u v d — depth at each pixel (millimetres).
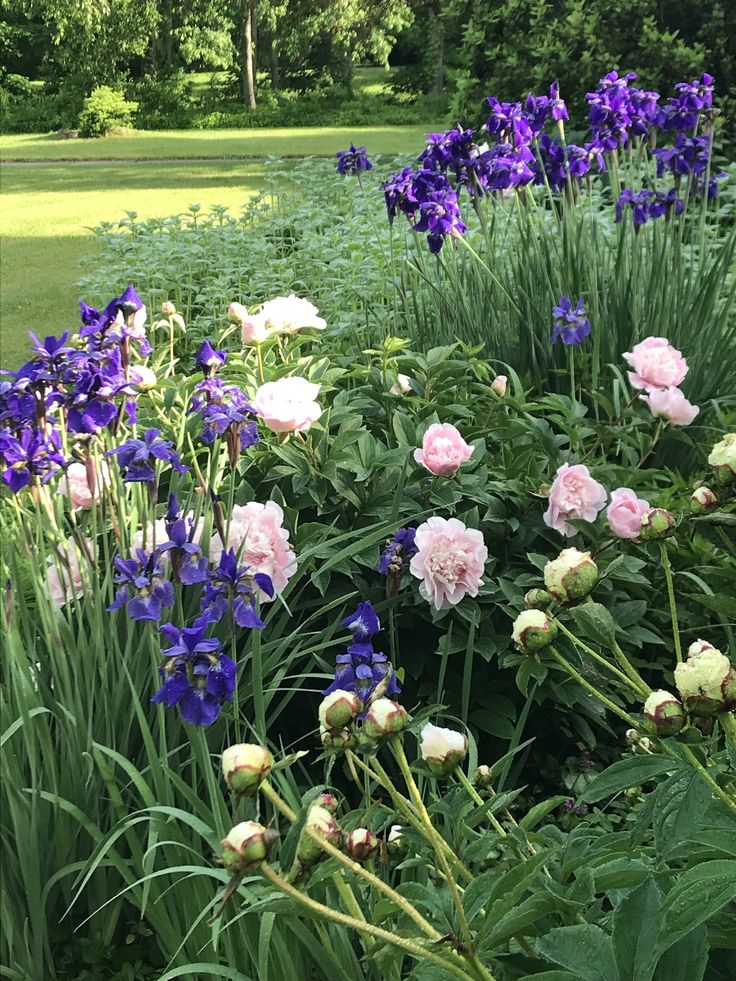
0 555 2297
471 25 6617
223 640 2115
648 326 3619
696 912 994
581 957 1062
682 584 2660
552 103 3953
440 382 3027
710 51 5875
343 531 2537
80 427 2020
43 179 16797
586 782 2340
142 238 5957
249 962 1696
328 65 36219
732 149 5969
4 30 33625
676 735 1027
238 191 13656
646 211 3676
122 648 2170
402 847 1391
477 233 4566
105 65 30484
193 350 5164
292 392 2352
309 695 2475
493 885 1171
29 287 8375
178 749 1900
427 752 1190
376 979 1622
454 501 2473
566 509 2365
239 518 2211
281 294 5301
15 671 1857
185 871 1686
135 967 1877
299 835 1005
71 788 1907
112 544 2439
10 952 1841
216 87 35031
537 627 1228
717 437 3332
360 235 5332
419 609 2447
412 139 21812
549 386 3684
